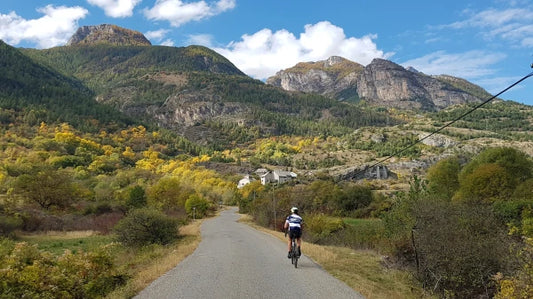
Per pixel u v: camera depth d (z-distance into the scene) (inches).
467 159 5615.2
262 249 632.4
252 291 305.6
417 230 481.1
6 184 2928.2
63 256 383.6
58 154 5378.9
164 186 2561.5
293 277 370.9
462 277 434.6
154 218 876.6
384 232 744.3
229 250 616.1
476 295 434.9
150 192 2581.2
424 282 455.8
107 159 5797.2
